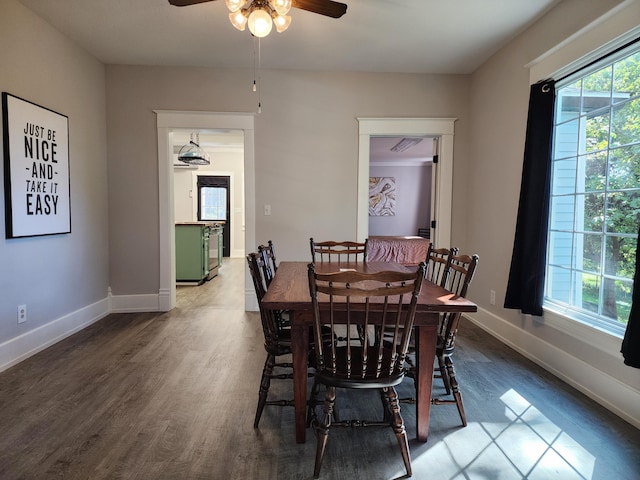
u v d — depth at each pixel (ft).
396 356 5.42
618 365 6.56
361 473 5.07
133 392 7.20
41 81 9.32
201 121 12.59
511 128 10.23
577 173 8.00
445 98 12.86
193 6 8.79
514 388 7.55
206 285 17.99
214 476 4.95
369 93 12.79
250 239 12.94
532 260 8.69
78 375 7.91
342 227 13.06
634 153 6.57
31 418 6.25
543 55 8.61
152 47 10.96
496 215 10.93
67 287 10.43
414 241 19.70
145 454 5.37
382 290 4.83
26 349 8.82
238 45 10.78
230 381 7.73
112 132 12.44
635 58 6.57
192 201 28.76
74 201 10.71
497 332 10.65
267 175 12.85
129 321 11.82
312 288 4.91
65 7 8.81
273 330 6.18
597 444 5.71
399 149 25.43
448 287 12.79
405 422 6.40
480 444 5.72
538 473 5.08
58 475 4.91
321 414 6.64
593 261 7.52
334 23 9.45
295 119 12.78
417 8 8.69
